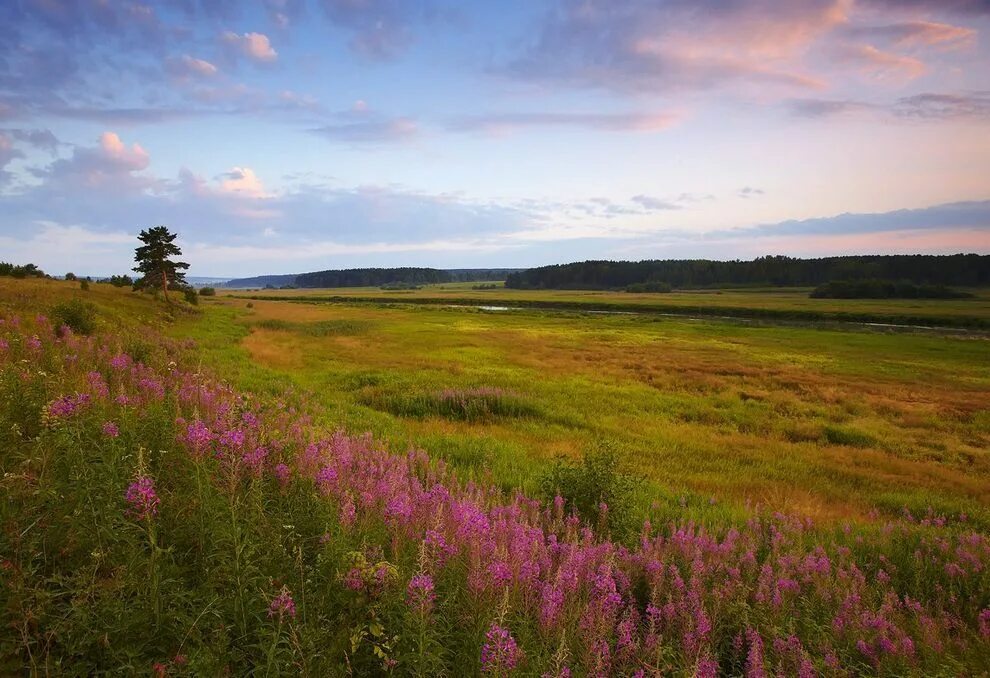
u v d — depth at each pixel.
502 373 28.91
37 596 2.88
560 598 4.17
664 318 95.19
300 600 3.56
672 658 4.11
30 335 13.92
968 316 95.62
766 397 25.61
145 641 2.97
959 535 8.41
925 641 5.02
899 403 25.58
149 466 4.61
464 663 3.50
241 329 46.19
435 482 7.73
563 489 8.40
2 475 4.05
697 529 8.32
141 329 26.66
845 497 11.99
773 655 4.49
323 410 14.90
